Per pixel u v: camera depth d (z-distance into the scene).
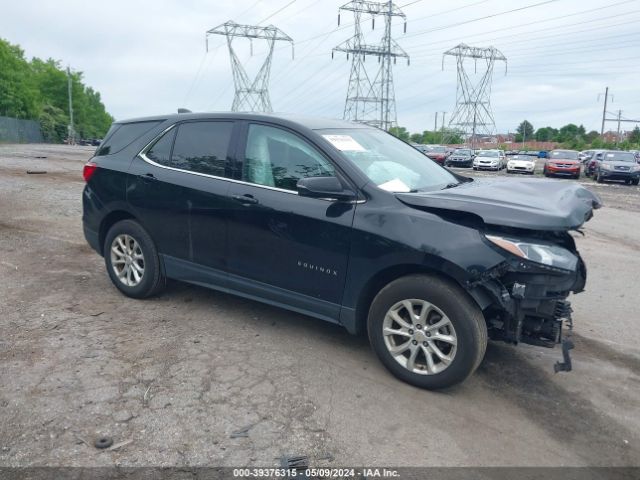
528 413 3.49
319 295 4.05
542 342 3.68
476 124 73.81
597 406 3.62
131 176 5.07
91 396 3.41
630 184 26.31
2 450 2.86
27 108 65.88
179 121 5.02
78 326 4.52
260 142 4.43
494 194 3.79
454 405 3.53
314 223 3.97
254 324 4.72
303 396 3.54
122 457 2.85
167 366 3.86
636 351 4.58
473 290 3.43
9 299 5.11
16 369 3.72
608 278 6.98
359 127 4.90
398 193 3.81
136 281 5.17
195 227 4.66
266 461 2.86
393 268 3.73
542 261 3.33
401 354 3.78
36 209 9.98
